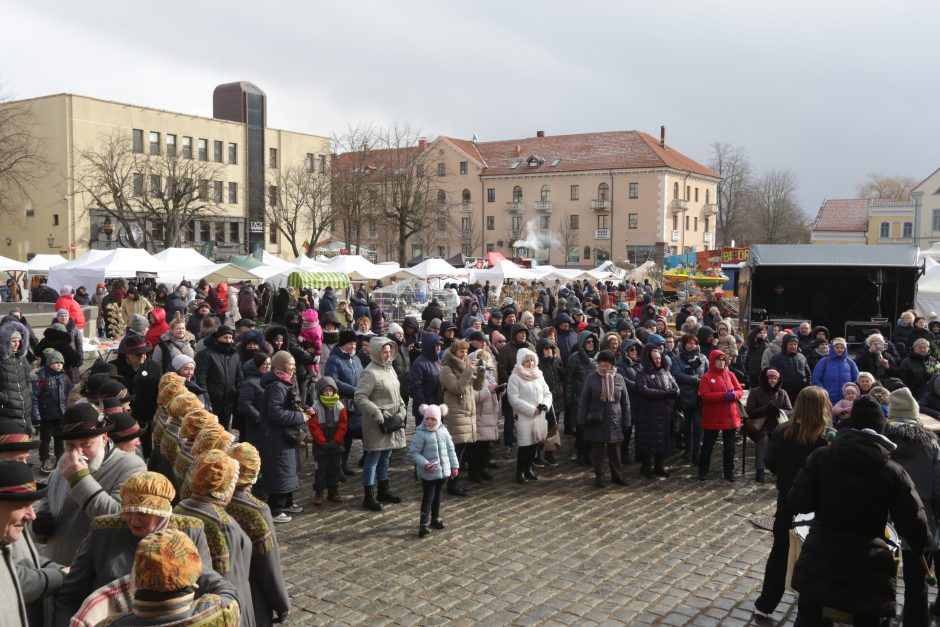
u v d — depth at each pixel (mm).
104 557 3326
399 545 7270
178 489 5641
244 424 9711
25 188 52656
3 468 3033
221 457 3758
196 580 2590
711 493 9312
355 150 55344
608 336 10797
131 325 11055
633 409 10141
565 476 10039
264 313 24953
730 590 6305
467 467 10234
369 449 8320
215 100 62938
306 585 6262
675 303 25516
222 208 60562
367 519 8070
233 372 9508
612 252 78000
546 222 81312
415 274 30875
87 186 51125
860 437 4387
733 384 9914
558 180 80250
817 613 4504
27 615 3375
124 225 46906
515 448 11617
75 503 3943
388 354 8531
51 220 52125
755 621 5711
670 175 76500
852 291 19266
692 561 6969
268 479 7793
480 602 5973
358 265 31922
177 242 48562
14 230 53500
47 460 9891
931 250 26359
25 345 9602
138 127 54938
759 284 19516
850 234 83938
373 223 55406
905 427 5508
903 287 17688
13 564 3123
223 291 22812
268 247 63906
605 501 8898
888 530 5066
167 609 2475
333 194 54656
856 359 11930
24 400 9219
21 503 3029
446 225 83250
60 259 31391
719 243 87500
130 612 2859
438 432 7625
